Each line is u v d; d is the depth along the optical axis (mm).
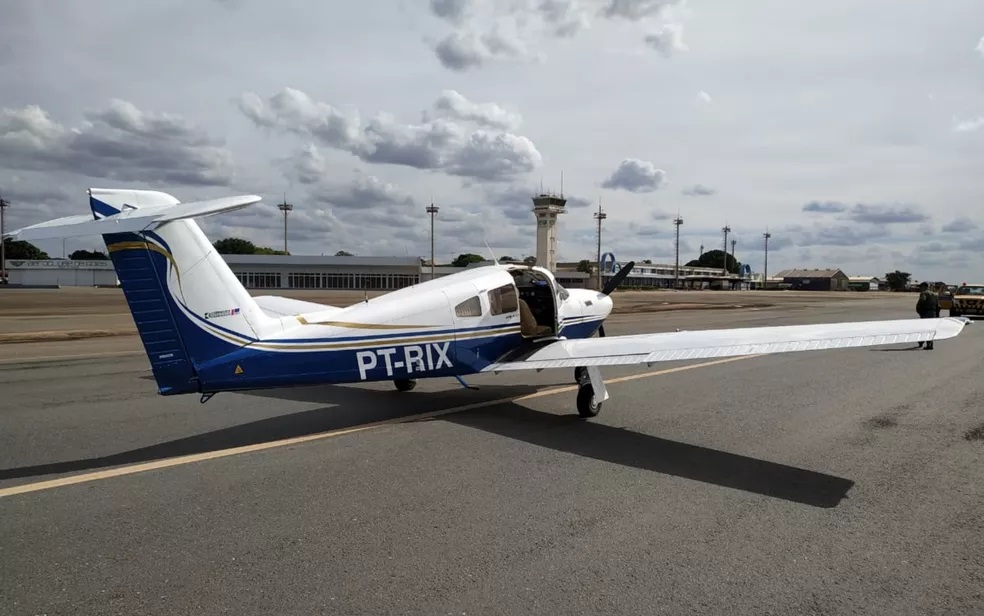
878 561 3324
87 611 2807
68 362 11258
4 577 3129
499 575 3154
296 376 5887
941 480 4691
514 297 7473
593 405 6797
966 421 6672
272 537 3623
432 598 2924
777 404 7598
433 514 3980
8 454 5352
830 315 27094
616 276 9688
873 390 8570
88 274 86312
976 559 3354
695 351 6230
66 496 4305
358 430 6219
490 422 6602
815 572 3197
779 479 4711
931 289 15023
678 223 99312
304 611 2809
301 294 58812
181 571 3201
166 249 5258
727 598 2928
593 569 3223
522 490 4441
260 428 6293
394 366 6457
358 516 3945
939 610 2832
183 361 5363
